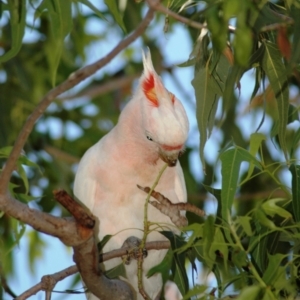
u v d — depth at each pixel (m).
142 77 9.20
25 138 5.99
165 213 8.41
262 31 7.47
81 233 6.29
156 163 9.20
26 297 7.14
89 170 9.53
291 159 7.28
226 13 5.85
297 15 6.86
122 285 7.49
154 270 6.91
